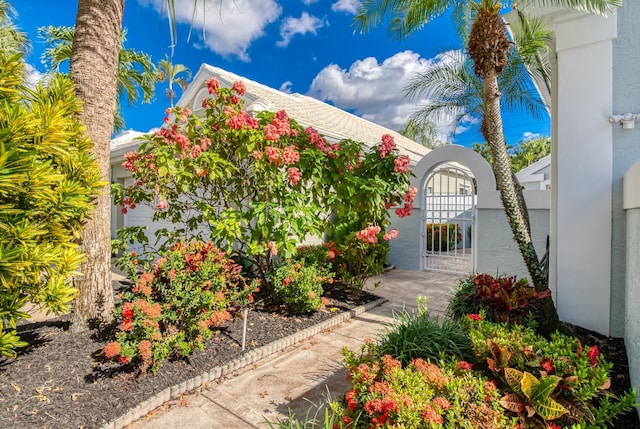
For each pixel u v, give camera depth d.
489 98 4.77
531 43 6.71
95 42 4.58
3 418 2.92
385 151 6.06
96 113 4.60
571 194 5.20
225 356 4.27
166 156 5.08
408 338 3.79
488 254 8.77
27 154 2.90
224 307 4.69
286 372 4.17
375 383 2.75
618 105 4.92
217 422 3.21
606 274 4.95
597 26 5.00
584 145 5.11
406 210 6.06
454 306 5.32
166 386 3.57
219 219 6.42
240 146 5.59
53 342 4.13
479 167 8.95
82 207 3.70
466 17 7.14
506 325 4.00
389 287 8.61
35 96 3.67
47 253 3.26
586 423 2.58
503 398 2.60
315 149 5.92
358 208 6.03
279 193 5.67
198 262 4.52
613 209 4.92
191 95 10.95
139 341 3.70
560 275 5.29
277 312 5.86
